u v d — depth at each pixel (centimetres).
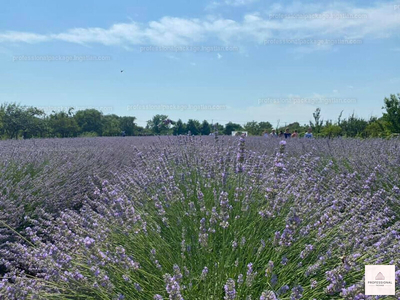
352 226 255
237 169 344
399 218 327
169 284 180
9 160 569
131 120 5006
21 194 421
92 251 225
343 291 182
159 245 256
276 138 1322
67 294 217
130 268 228
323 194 355
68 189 505
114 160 855
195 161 445
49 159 673
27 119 3153
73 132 3653
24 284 210
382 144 710
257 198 324
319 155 689
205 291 203
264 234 266
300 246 248
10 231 356
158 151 566
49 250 230
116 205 283
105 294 204
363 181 417
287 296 202
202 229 247
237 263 215
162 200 344
